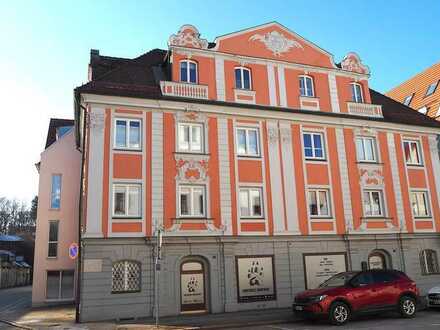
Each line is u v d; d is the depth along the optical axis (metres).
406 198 26.80
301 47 26.70
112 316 19.41
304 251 23.53
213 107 23.41
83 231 19.88
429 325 14.92
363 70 28.00
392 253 25.50
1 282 58.94
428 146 28.52
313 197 24.66
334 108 26.45
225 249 21.88
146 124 22.09
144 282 20.23
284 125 24.81
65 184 31.92
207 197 22.25
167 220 21.27
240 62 24.95
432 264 26.62
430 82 39.56
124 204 20.95
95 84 21.69
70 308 26.62
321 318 16.31
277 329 15.52
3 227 108.75
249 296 21.91
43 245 30.72
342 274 17.81
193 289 21.33
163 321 18.42
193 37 24.30
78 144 27.78
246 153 23.83
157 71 25.08
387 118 27.56
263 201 23.34
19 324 18.84
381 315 18.31
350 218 24.92
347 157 25.89
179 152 22.27
